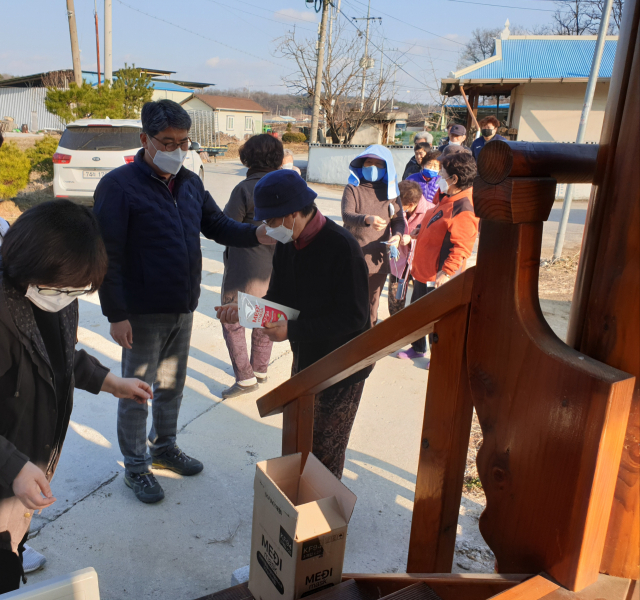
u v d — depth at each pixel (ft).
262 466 4.69
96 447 10.31
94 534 8.07
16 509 4.92
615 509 2.86
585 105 21.83
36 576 7.22
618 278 2.75
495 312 3.13
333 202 45.55
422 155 21.04
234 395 12.55
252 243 9.37
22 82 121.49
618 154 2.77
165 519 8.46
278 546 4.36
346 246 6.69
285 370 14.19
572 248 28.09
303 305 7.10
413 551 4.21
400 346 4.18
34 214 4.34
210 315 17.88
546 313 18.22
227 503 8.92
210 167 74.13
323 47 67.72
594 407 2.60
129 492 9.07
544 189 2.94
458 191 11.89
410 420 11.72
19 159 34.81
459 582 3.41
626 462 2.79
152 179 8.07
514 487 3.11
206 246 26.96
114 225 7.78
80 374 5.90
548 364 2.83
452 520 4.04
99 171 28.48
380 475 9.79
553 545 2.88
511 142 3.00
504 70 52.90
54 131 87.25
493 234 3.08
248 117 159.63
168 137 7.62
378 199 13.25
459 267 11.89
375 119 74.84
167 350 9.04
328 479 4.58
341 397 7.11
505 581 3.06
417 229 14.25
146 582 7.22
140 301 8.20
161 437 9.52
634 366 2.72
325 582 4.37
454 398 3.64
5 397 4.67
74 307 5.32
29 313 4.58
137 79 53.11
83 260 4.35
